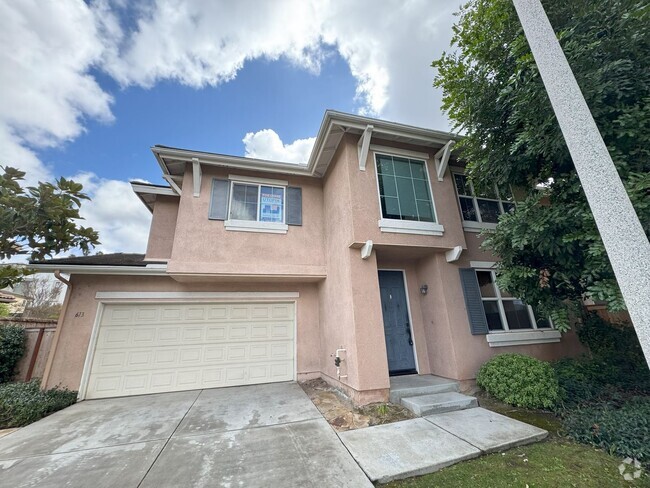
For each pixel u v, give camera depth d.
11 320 8.12
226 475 3.41
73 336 7.13
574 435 3.98
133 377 7.31
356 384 5.77
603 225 2.16
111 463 3.77
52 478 3.43
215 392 7.26
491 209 8.62
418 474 3.38
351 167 7.00
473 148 5.84
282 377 8.26
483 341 6.92
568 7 3.79
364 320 6.15
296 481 3.25
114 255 9.73
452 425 4.62
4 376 7.17
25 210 7.16
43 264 7.06
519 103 4.25
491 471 3.33
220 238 7.91
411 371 7.32
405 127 7.18
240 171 8.76
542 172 5.11
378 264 7.99
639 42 3.48
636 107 3.42
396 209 7.16
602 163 2.23
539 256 5.12
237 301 8.48
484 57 5.02
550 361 7.23
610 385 5.62
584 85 3.55
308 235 8.75
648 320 1.84
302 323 8.73
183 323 7.99
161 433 4.75
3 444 4.44
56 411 6.02
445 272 7.27
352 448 3.99
